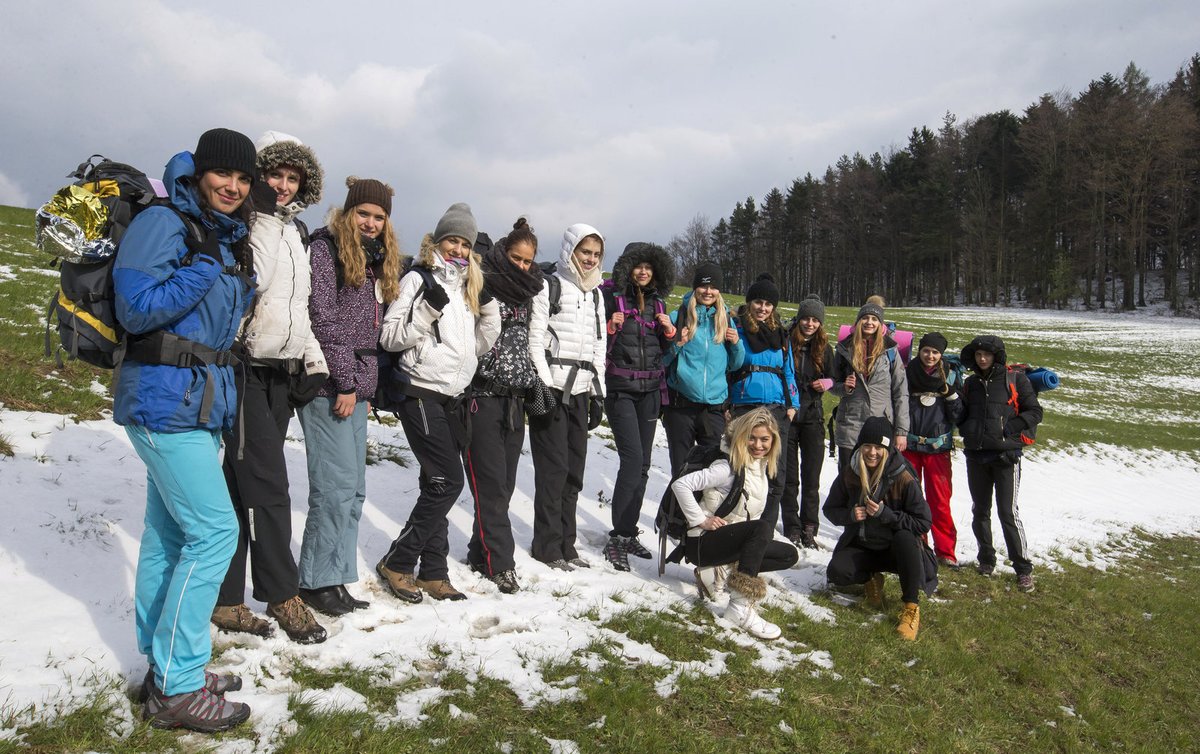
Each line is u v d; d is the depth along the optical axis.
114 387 2.98
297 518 5.36
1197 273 69.31
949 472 7.87
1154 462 18.05
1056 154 76.44
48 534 4.27
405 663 3.84
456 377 4.59
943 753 4.22
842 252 92.19
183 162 3.00
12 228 25.66
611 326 6.14
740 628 5.16
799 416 7.50
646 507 7.98
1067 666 5.89
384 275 4.27
